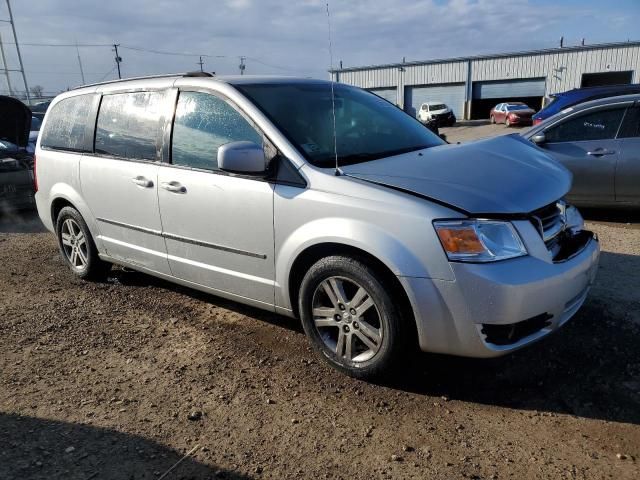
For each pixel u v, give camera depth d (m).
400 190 2.96
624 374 3.20
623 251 5.48
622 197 6.70
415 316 2.88
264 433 2.80
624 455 2.52
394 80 47.22
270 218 3.36
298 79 4.21
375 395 3.10
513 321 2.77
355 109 4.10
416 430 2.78
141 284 5.10
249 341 3.83
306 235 3.17
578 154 6.79
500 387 3.13
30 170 8.14
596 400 2.96
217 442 2.73
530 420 2.83
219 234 3.67
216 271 3.79
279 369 3.43
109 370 3.51
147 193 4.09
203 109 3.81
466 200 2.85
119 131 4.41
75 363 3.62
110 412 3.02
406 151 3.74
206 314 4.34
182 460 2.60
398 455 2.59
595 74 39.34
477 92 43.97
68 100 5.07
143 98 4.24
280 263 3.37
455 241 2.75
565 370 3.27
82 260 5.13
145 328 4.13
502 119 36.34
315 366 3.44
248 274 3.61
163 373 3.44
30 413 3.02
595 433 2.70
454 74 44.16
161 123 4.05
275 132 3.41
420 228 2.80
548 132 7.05
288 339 3.83
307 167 3.25
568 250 3.19
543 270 2.84
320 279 3.22
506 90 42.78
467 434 2.74
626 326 3.77
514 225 2.85
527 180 3.18
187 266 3.99
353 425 2.84
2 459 2.62
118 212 4.43
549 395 3.04
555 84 40.72
